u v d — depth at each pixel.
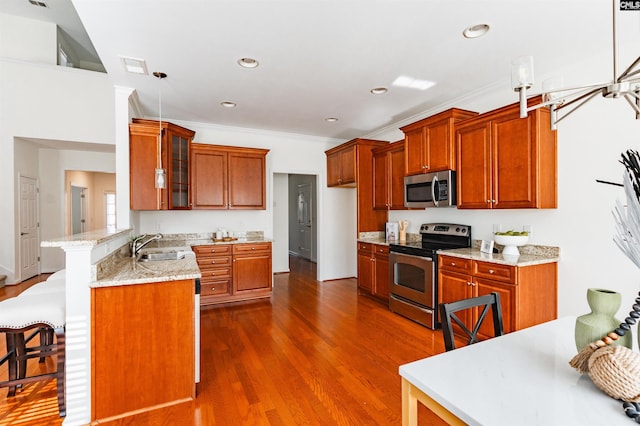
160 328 2.01
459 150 3.22
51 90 4.98
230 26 2.13
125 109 3.21
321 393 2.14
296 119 4.38
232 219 4.89
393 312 3.83
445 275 3.16
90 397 1.87
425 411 2.00
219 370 2.45
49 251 5.91
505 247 2.91
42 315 1.84
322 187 5.57
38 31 5.17
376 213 4.81
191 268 2.29
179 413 1.95
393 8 1.94
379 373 2.40
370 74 2.92
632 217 0.90
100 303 1.89
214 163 4.39
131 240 3.06
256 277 4.45
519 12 1.98
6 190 4.95
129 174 3.25
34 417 1.90
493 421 0.81
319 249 5.58
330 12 1.98
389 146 4.31
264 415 1.92
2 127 4.85
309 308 3.99
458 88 3.26
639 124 2.28
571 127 2.65
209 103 3.69
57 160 5.91
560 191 2.72
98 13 1.97
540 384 0.98
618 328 0.96
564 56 2.55
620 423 0.79
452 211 3.76
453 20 2.07
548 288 2.68
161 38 2.28
